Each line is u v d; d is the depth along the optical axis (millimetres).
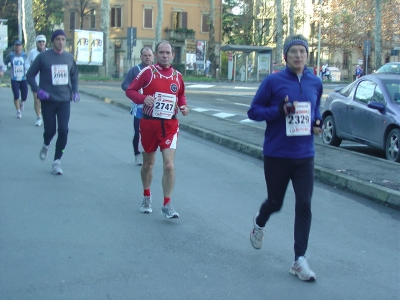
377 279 5195
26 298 4465
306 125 5055
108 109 18891
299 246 5102
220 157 11070
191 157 10945
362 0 58938
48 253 5496
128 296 4570
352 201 8023
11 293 4555
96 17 63188
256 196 8109
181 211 7176
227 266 5340
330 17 60781
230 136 12695
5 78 36281
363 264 5586
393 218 7277
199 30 66312
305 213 5117
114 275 5004
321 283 5035
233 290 4781
